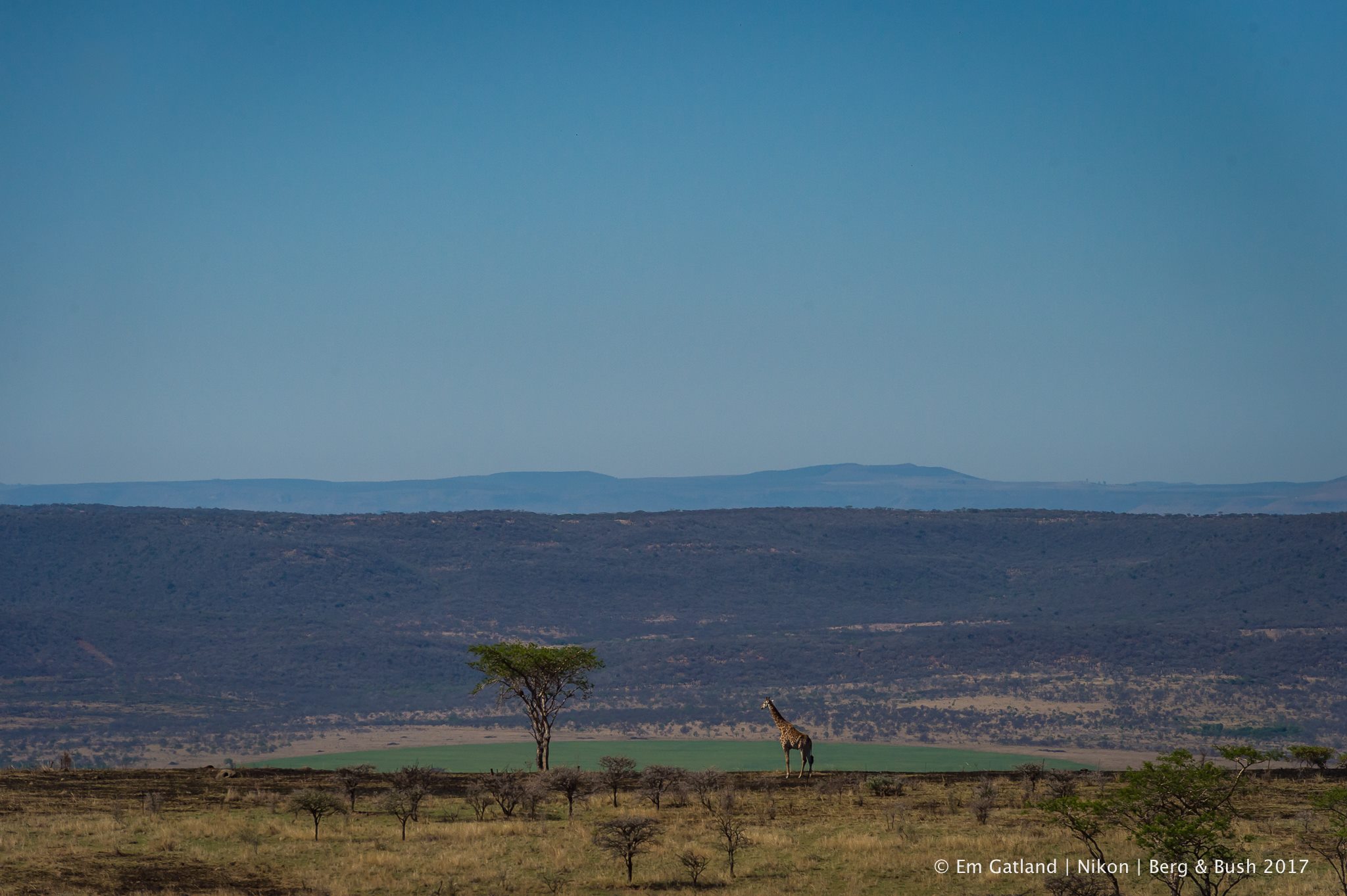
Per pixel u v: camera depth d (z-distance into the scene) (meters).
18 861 90.50
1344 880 84.69
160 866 91.44
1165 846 80.94
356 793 132.88
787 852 99.00
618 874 92.38
